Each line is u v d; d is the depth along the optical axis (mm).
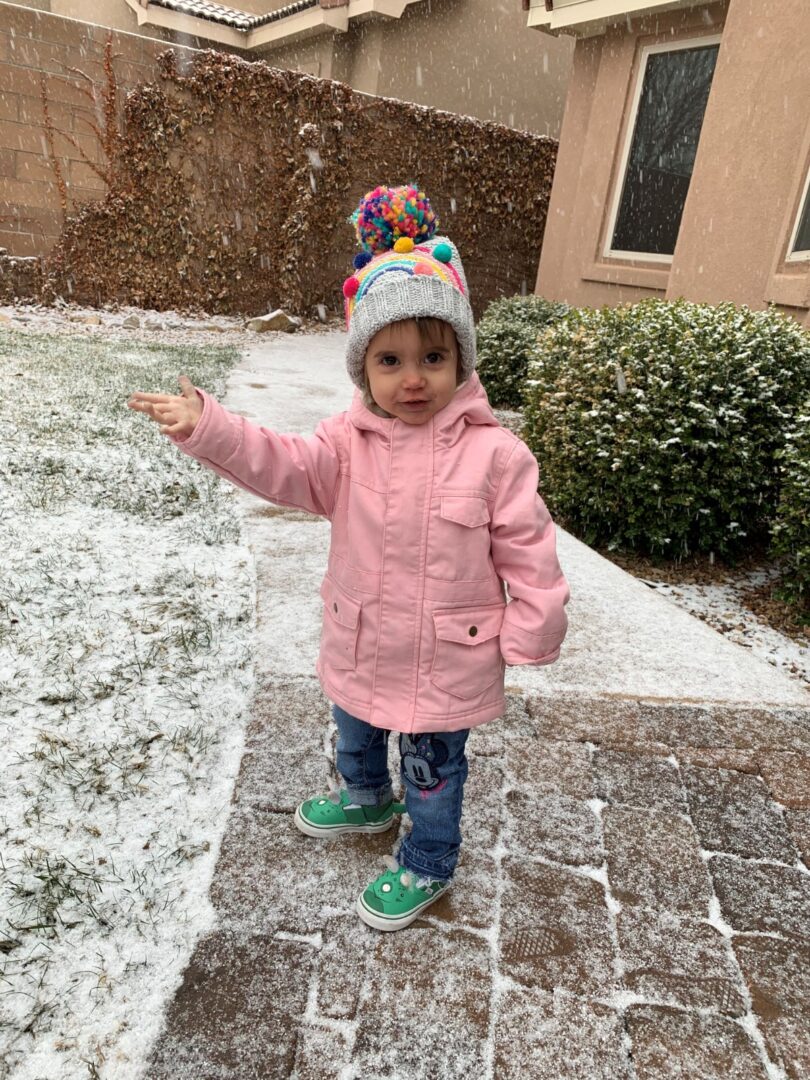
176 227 11836
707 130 7262
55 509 3881
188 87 11188
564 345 5141
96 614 2906
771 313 4793
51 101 10406
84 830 1875
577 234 10180
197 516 4000
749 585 4469
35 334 9234
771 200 6629
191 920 1660
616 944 1688
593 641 3057
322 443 1611
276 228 12711
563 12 9523
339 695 1669
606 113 9539
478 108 15625
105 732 2240
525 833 1990
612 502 4465
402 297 1423
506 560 1563
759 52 6680
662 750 2379
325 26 14023
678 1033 1495
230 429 1474
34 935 1583
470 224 14016
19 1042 1384
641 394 4270
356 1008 1496
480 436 1575
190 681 2533
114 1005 1460
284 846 1888
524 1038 1464
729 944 1710
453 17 14547
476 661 1581
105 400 6094
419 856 1699
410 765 1634
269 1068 1373
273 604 3123
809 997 1597
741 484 4320
